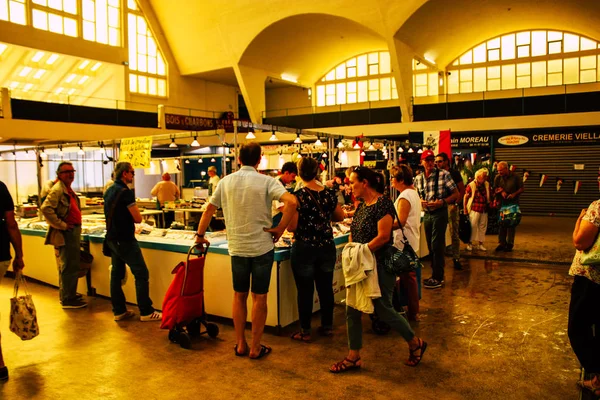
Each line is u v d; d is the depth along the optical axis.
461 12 18.50
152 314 4.96
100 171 20.50
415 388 3.30
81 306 5.43
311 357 3.90
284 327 4.53
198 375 3.58
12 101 15.77
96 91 23.95
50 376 3.60
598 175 15.88
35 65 22.88
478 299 5.53
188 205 11.11
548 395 3.17
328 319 4.40
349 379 3.46
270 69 24.22
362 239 3.49
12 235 3.77
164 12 23.19
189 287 4.18
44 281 6.64
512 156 17.22
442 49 21.62
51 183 7.77
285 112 28.66
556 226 12.67
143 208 13.09
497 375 3.49
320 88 27.50
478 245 8.78
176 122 20.89
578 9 17.47
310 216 4.20
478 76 22.89
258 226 3.80
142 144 6.72
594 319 2.96
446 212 5.93
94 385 3.44
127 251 4.79
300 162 4.24
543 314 4.93
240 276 3.86
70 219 5.31
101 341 4.34
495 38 22.30
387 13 18.19
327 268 4.32
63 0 19.70
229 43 22.28
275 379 3.49
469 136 17.91
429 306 5.27
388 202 3.48
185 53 24.03
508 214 8.44
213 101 26.97
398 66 18.86
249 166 3.92
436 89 23.62
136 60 23.00
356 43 23.62
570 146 16.20
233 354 3.98
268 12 20.69
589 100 15.99
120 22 21.92
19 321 3.81
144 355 3.99
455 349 4.00
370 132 20.22
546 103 16.66
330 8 19.38
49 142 18.22
